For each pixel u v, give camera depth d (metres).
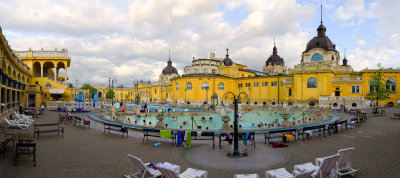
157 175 8.48
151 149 13.82
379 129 21.27
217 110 46.12
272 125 25.00
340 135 18.33
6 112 25.11
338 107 50.69
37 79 53.09
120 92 154.12
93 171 9.90
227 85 77.62
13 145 13.89
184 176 8.16
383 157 11.77
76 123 25.38
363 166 10.34
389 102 53.16
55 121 26.50
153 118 35.75
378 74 43.59
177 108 58.62
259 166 10.58
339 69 65.31
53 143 15.19
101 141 16.02
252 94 76.62
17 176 9.16
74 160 11.45
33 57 53.00
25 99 47.53
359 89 56.16
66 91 54.22
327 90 58.09
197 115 40.75
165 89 107.50
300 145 14.80
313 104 58.66
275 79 71.25
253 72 97.75
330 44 65.81
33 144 10.44
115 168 10.30
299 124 24.66
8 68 29.94
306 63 65.56
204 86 74.62
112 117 34.25
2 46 22.23
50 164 10.75
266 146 14.55
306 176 7.62
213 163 11.04
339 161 9.02
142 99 124.44
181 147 14.34
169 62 121.38
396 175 9.20
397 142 15.45
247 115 41.84
